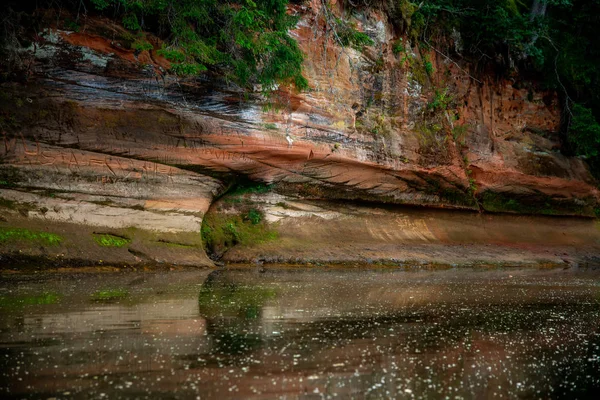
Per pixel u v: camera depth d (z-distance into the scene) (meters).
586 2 25.59
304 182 18.50
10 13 13.67
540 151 24.67
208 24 16.14
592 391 6.21
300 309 9.77
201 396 5.53
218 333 7.86
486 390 6.10
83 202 14.33
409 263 18.47
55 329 7.75
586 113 25.02
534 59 24.72
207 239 17.06
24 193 13.69
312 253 17.70
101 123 14.78
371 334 8.13
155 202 15.39
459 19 23.48
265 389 5.77
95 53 14.58
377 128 19.72
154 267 14.52
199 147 16.12
